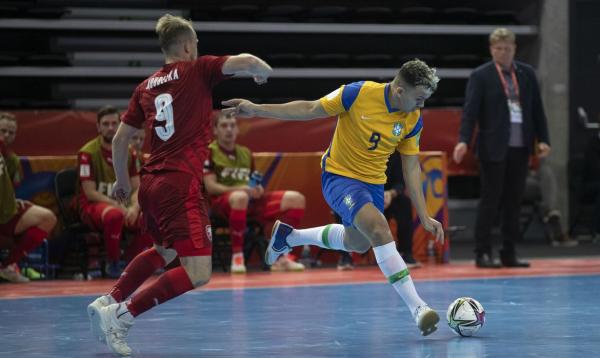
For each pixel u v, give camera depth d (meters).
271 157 23.73
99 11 32.72
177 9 33.84
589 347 9.50
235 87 34.06
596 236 31.66
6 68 30.45
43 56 31.06
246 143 26.03
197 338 10.58
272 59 33.09
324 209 24.02
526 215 31.08
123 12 33.00
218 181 21.94
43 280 20.64
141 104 10.45
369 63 33.75
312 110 10.93
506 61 20.84
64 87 32.25
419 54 35.66
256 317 12.61
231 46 34.56
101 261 21.41
